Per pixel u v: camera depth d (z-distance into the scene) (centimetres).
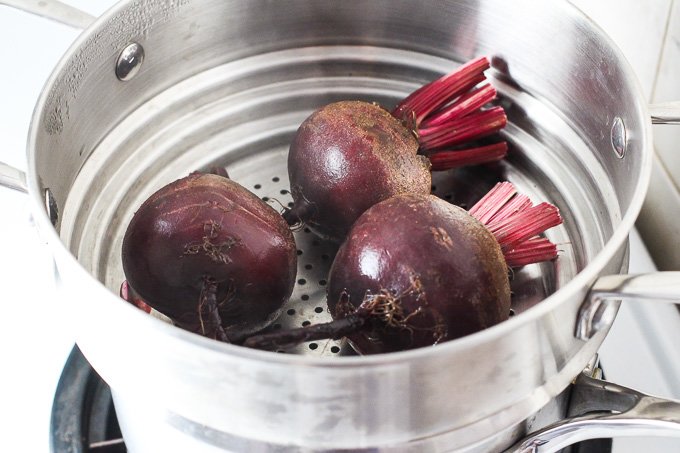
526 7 58
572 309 45
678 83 63
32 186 48
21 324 63
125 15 56
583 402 52
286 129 64
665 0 62
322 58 64
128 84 59
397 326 49
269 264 52
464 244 50
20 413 59
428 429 45
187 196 52
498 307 50
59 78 53
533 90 61
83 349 48
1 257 66
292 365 42
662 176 66
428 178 56
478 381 45
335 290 51
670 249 66
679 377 59
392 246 50
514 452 50
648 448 57
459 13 60
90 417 58
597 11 72
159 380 46
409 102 60
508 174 62
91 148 58
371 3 62
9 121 73
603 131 57
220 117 63
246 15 61
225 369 43
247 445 46
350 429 45
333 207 55
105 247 58
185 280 52
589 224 58
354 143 55
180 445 49
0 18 80
